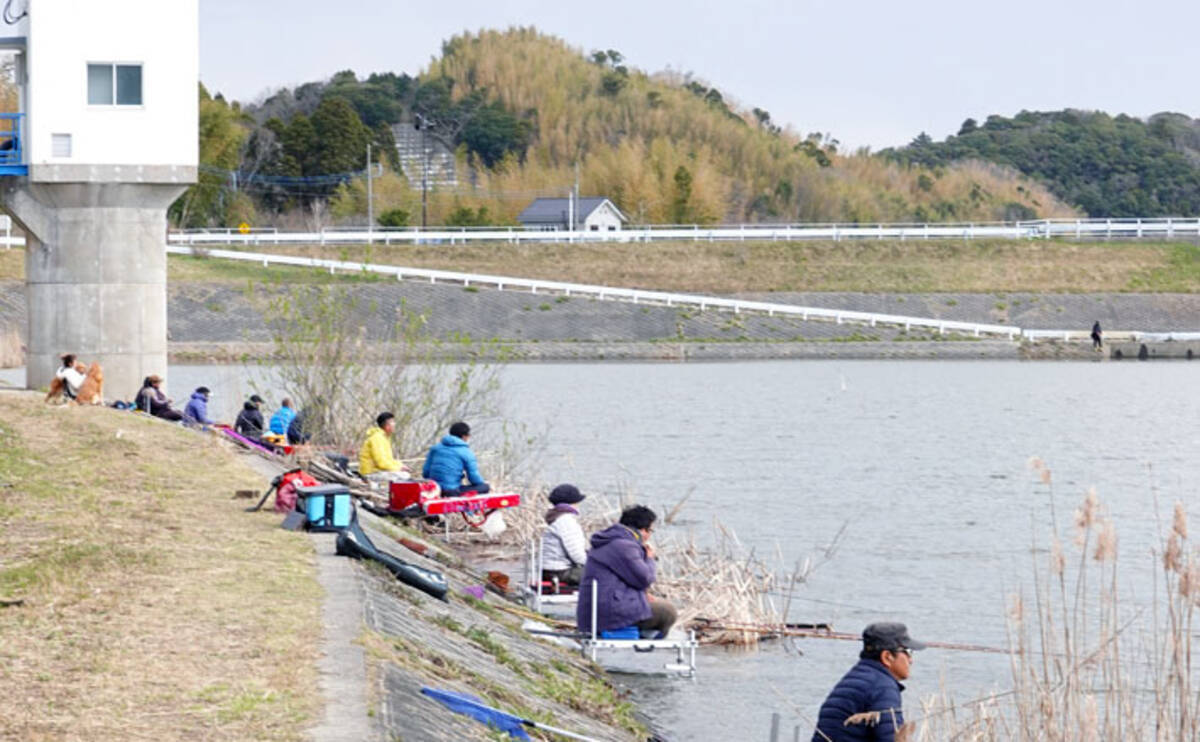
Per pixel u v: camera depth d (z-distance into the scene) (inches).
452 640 593.6
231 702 413.7
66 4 1407.5
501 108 7578.7
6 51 1465.3
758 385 2883.9
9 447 919.7
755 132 7490.2
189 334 3230.8
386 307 3496.6
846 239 4557.1
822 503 1360.7
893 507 1343.5
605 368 3260.3
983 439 1985.7
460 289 3678.6
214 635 490.0
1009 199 7475.4
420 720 426.6
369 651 478.3
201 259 3678.6
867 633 474.3
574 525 815.7
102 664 447.2
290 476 765.3
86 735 380.5
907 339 3826.3
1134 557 1084.5
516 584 895.7
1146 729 536.7
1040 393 2785.4
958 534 1186.6
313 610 535.2
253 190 5772.6
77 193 1424.7
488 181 6619.1
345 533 656.4
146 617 510.3
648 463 1644.9
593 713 606.2
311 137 5930.1
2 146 1512.1
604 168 6343.5
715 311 3811.5
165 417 1230.9
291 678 439.5
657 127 7352.4
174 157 1432.1
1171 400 2650.1
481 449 1422.2
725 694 700.0
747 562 928.9
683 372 3184.1
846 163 7431.1
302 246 4146.2
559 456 1680.6
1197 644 770.2
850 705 463.2
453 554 958.4
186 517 732.7
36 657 453.4
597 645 714.2
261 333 3253.0
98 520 706.8
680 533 1166.3
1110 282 4404.5
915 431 2080.5
